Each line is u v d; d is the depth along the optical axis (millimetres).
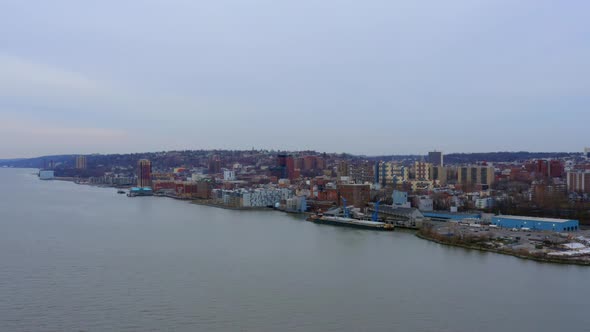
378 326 109562
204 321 112125
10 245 199750
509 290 134750
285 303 124250
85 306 121750
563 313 116938
